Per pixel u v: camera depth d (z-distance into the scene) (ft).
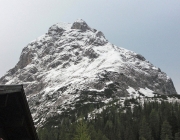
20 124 50.39
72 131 268.00
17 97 47.55
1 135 50.39
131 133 306.14
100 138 267.18
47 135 317.63
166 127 296.10
